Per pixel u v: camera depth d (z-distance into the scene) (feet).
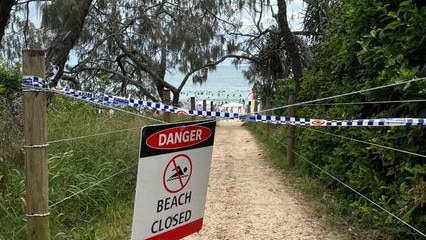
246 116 16.39
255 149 43.29
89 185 18.08
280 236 17.06
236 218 19.34
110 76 66.69
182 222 11.25
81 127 23.59
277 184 26.18
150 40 68.69
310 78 27.94
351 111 19.10
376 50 15.17
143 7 65.77
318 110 24.38
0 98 18.49
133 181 21.79
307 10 44.47
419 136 13.56
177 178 10.92
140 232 10.27
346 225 17.99
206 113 15.65
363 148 16.89
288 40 40.22
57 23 46.19
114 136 23.80
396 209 14.05
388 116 15.53
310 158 26.61
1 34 23.67
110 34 61.57
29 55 9.84
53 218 15.65
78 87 59.26
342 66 19.95
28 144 10.07
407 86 12.88
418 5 15.20
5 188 16.33
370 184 16.33
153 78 68.28
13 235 14.33
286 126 34.63
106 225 17.21
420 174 13.16
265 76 70.44
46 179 10.28
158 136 10.31
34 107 9.97
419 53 14.56
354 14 17.26
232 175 29.32
